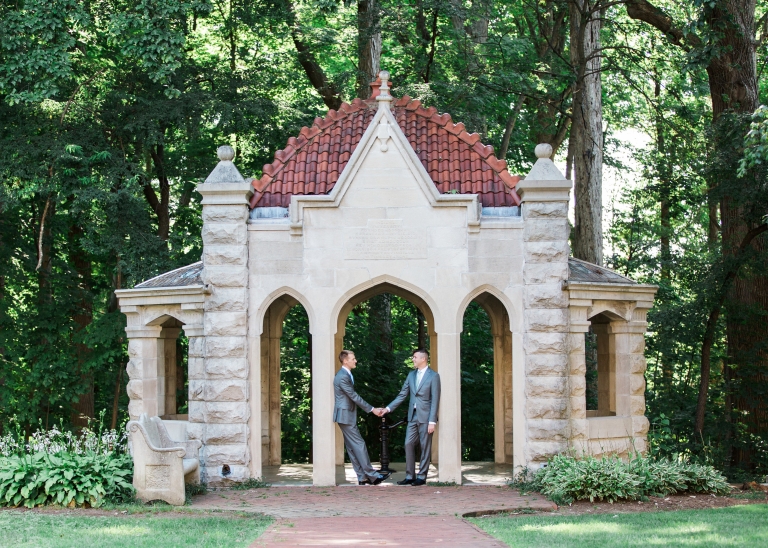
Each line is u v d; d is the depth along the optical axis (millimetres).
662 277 28266
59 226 27047
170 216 30031
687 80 31672
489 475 17219
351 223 15906
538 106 31531
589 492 13898
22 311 27422
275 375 19406
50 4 21094
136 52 21641
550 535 10977
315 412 15820
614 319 16859
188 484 14836
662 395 26656
